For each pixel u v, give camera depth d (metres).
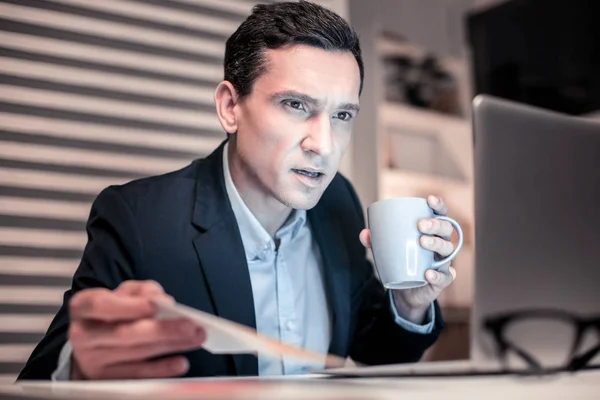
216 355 1.01
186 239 1.05
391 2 2.94
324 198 1.27
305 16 1.01
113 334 0.64
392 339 1.11
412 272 0.88
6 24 1.82
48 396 0.54
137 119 1.99
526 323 0.74
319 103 0.99
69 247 1.85
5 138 1.79
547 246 0.76
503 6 2.96
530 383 0.67
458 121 3.09
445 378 0.70
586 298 0.78
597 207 0.79
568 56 2.71
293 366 1.09
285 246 1.18
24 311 1.78
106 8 1.97
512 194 0.74
